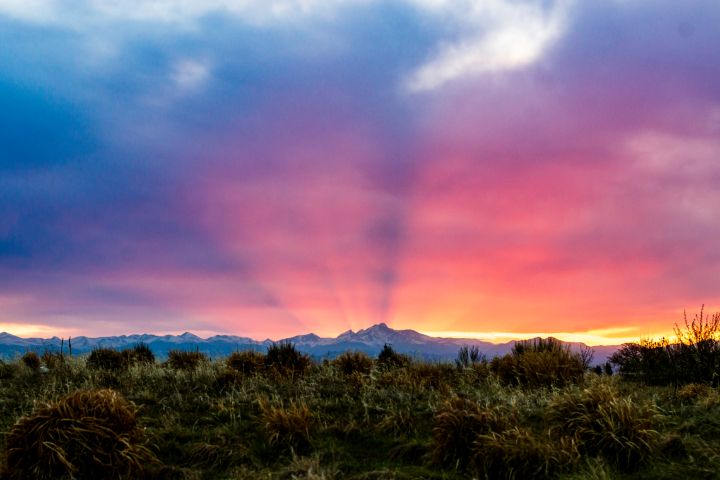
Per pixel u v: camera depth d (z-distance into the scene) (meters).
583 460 6.80
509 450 6.56
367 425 8.62
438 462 7.02
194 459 7.40
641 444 6.89
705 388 10.51
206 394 10.55
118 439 6.92
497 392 10.34
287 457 7.35
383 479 6.43
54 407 7.07
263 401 9.55
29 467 6.53
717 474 6.36
